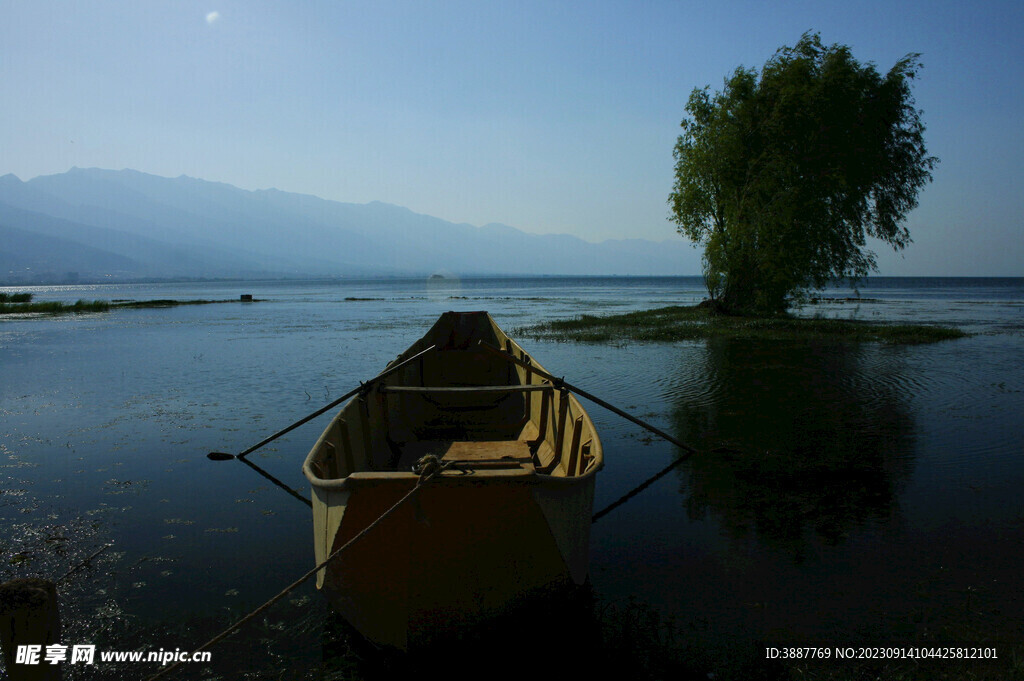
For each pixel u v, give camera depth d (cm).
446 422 919
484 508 395
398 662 425
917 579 505
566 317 3384
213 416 1091
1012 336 2202
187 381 1425
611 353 1811
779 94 2669
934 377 1386
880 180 2653
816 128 2569
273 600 385
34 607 321
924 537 580
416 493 381
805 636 435
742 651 421
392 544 396
